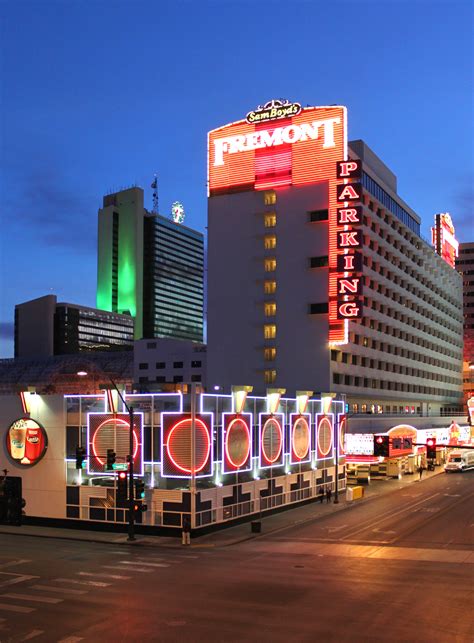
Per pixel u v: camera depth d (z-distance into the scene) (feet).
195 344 432.25
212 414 155.02
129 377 548.31
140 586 94.17
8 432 164.86
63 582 97.14
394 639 68.95
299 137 320.70
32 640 69.62
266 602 84.43
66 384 364.99
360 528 154.71
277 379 316.60
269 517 174.19
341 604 83.20
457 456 323.16
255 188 328.90
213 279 335.26
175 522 146.61
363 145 354.33
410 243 402.93
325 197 312.29
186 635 70.69
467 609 80.74
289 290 318.04
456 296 528.63
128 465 151.84
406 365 402.93
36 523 160.97
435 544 132.05
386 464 293.23
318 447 208.64
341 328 305.12
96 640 69.36
